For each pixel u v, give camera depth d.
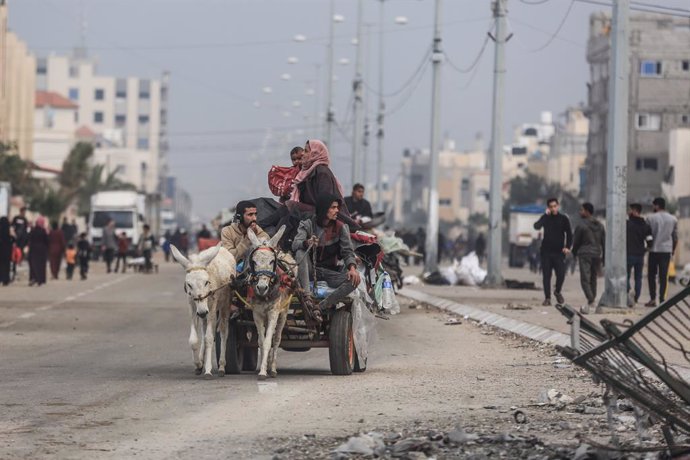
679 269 101.31
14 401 22.55
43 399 22.83
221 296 26.08
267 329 26.05
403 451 17.14
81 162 172.12
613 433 16.77
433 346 35.53
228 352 27.38
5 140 161.75
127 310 50.72
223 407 21.84
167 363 30.17
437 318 47.31
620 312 44.91
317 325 27.44
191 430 19.19
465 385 25.38
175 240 137.38
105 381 25.92
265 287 25.00
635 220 49.44
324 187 28.28
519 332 39.34
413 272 99.94
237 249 27.38
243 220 27.38
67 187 171.12
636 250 49.28
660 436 18.27
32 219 156.88
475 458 16.50
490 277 69.56
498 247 69.69
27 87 192.50
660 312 15.19
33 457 16.77
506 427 19.42
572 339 15.93
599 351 15.58
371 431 19.05
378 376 27.25
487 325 43.34
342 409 21.64
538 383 25.72
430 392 24.16
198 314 25.31
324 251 27.38
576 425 19.45
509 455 16.89
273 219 28.39
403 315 49.03
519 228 134.88
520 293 62.81
